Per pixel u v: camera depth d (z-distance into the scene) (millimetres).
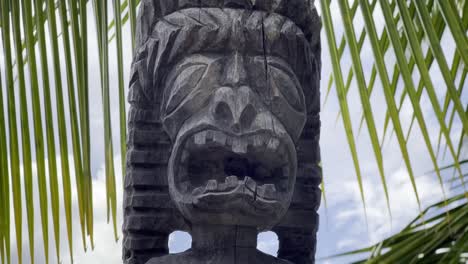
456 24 2146
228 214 2670
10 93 2430
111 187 2502
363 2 2166
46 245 2250
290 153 2781
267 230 2832
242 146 2686
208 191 2631
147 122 2994
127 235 2959
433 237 2016
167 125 2883
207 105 2795
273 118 2762
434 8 2883
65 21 2465
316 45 3133
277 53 2906
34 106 2383
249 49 2877
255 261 2789
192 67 2842
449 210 2141
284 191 2758
